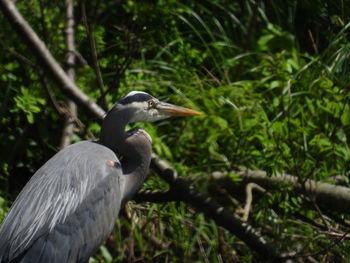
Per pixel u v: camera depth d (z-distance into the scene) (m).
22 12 12.52
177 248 10.87
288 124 10.29
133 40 11.38
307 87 11.38
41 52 10.59
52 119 11.84
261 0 13.51
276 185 10.45
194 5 13.51
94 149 8.83
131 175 9.17
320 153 10.16
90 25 11.01
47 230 8.17
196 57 12.43
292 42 13.02
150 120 9.34
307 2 12.40
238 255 11.01
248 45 13.09
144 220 10.95
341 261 10.47
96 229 8.48
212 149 11.33
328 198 10.24
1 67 11.49
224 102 11.25
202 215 10.82
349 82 10.79
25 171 11.81
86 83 11.89
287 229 10.68
